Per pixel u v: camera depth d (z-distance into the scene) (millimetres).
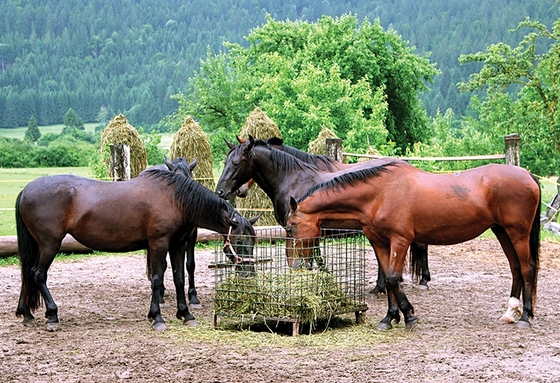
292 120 26891
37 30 104062
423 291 9414
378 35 34625
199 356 6180
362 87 28031
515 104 23453
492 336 6875
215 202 7438
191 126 14469
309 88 27500
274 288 7000
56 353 6324
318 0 109562
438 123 29078
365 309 7473
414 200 7137
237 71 35125
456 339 6758
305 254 7113
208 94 35250
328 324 7355
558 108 22484
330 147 12789
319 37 33469
